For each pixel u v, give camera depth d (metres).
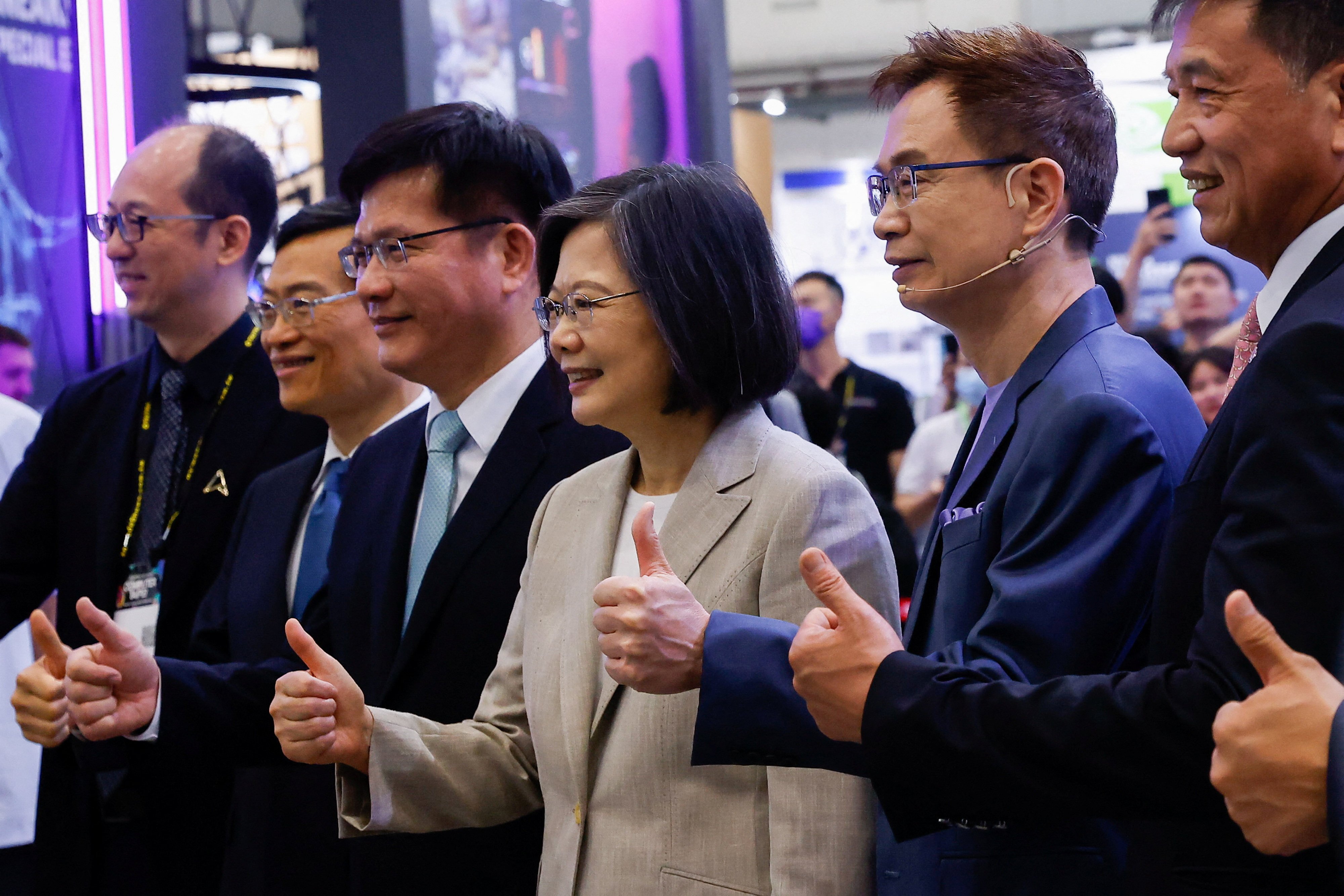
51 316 3.99
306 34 6.75
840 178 9.38
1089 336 1.48
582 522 1.70
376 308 2.04
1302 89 1.16
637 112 4.25
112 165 4.04
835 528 1.50
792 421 3.41
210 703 2.00
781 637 1.33
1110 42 8.84
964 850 1.37
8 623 2.77
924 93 1.54
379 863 1.90
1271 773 0.92
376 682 1.98
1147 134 5.08
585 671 1.57
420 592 1.94
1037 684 1.22
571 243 1.63
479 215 2.04
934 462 5.27
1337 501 0.99
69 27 4.05
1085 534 1.33
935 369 9.00
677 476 1.65
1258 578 1.01
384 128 2.06
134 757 1.97
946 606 1.44
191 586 2.55
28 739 1.92
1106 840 1.35
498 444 2.00
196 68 5.79
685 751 1.47
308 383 2.36
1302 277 1.16
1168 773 1.05
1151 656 1.20
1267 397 1.05
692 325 1.54
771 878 1.40
